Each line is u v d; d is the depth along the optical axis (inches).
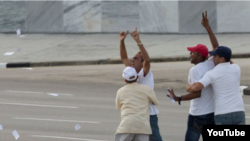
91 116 1712.6
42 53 3329.2
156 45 3457.2
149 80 1094.4
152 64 2928.2
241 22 3673.7
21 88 2284.7
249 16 3656.5
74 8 3909.9
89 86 2338.8
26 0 3976.4
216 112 1029.8
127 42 3604.8
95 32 3887.8
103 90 2246.6
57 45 3582.7
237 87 1028.5
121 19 3843.5
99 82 2434.8
